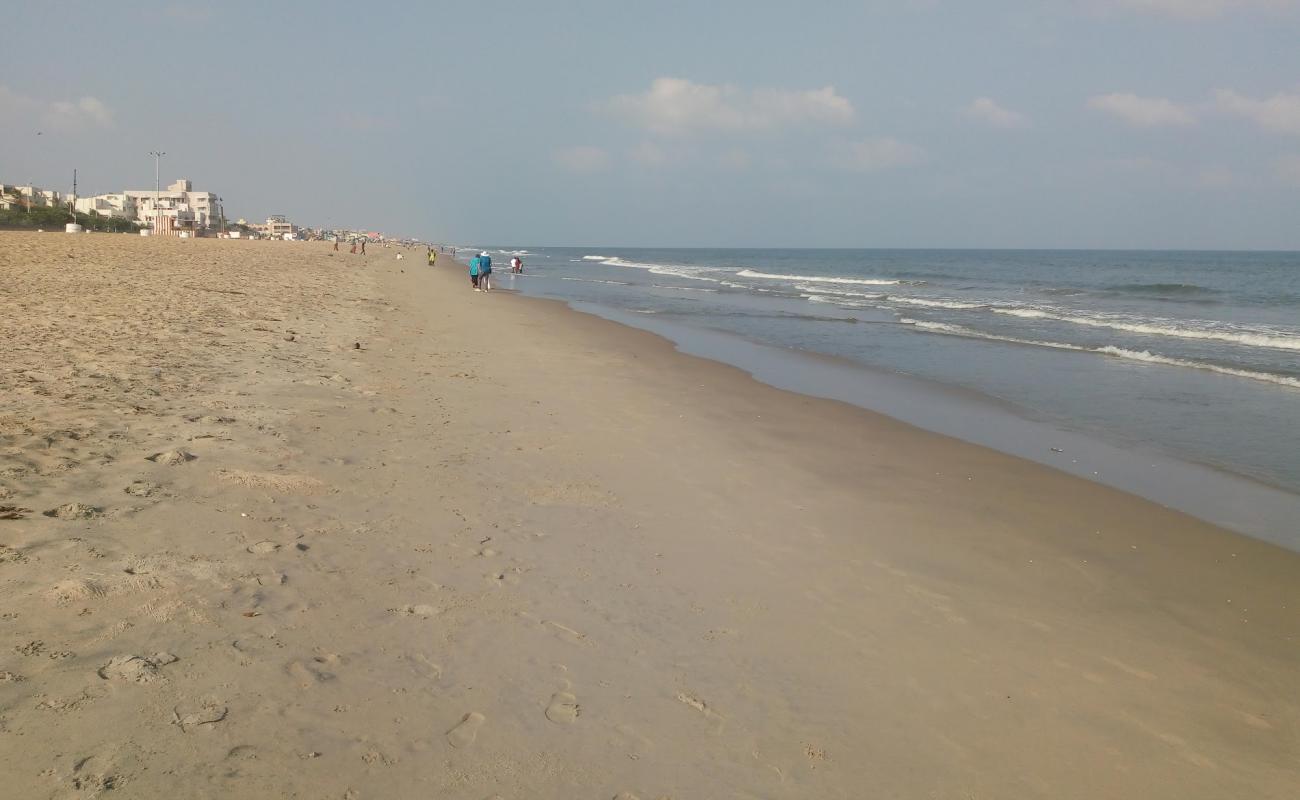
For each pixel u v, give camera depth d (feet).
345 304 72.33
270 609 13.76
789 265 308.19
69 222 341.21
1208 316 91.35
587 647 13.76
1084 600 17.35
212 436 23.38
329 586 14.93
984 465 28.45
